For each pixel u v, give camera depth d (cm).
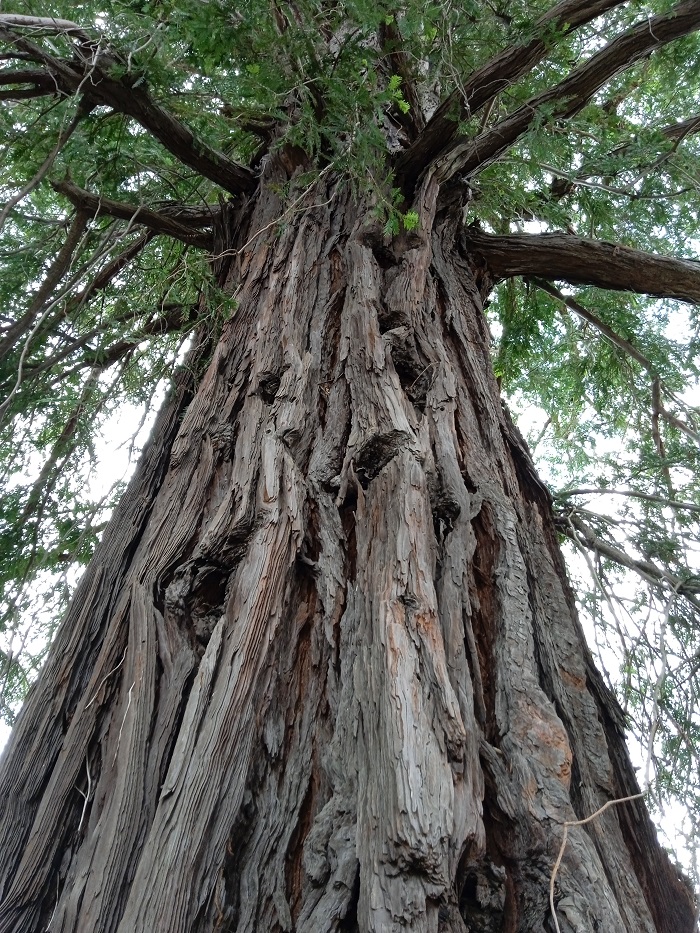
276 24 361
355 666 211
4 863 201
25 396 422
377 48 479
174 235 471
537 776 198
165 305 463
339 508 270
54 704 239
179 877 169
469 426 320
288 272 388
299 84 356
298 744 215
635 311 559
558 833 185
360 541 249
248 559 242
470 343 378
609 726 245
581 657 258
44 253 450
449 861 164
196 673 226
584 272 454
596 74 383
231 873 187
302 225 421
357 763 193
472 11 388
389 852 163
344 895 169
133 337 411
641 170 405
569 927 168
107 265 473
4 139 371
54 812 204
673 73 467
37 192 495
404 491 249
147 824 192
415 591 218
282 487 268
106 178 418
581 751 224
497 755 203
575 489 392
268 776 207
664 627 261
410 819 165
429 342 342
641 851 212
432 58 425
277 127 458
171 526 272
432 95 527
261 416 304
